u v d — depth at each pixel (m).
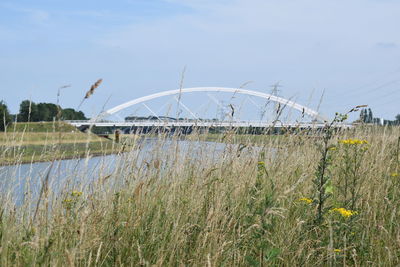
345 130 7.80
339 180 5.99
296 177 6.00
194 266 4.03
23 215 4.37
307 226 4.81
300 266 4.32
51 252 3.56
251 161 5.59
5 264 3.46
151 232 4.36
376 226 5.07
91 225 4.10
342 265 4.46
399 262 4.59
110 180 4.89
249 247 4.51
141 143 5.39
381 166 6.68
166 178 5.25
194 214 4.72
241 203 5.04
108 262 4.08
